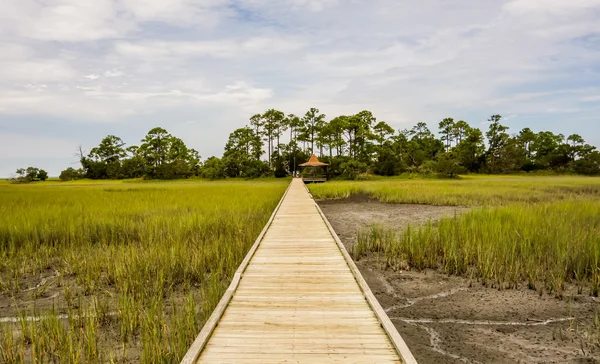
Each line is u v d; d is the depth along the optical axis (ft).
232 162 224.94
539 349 16.40
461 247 28.84
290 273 20.48
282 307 15.67
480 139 229.04
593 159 198.59
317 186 106.11
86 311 19.79
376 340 12.73
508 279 24.23
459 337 17.56
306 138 244.22
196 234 35.04
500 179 152.97
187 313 17.60
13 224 37.35
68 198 69.67
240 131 256.32
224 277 24.94
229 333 13.28
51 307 21.38
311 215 43.01
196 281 24.84
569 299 21.57
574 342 16.92
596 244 25.67
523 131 277.03
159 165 233.35
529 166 217.36
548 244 28.35
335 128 213.05
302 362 11.30
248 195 73.72
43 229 36.45
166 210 51.11
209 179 220.02
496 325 18.71
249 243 31.24
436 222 45.78
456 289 23.48
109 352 15.93
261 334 13.17
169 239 32.89
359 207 64.54
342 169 194.08
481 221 37.17
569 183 106.22
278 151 249.75
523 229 32.04
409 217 51.83
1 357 14.93
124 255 27.55
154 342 15.07
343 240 37.40
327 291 17.62
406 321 19.30
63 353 14.97
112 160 266.77
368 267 28.07
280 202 57.72
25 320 17.20
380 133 230.48
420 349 16.48
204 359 11.49
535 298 21.81
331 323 14.08
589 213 41.88
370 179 181.16
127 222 40.93
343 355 11.73
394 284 24.57
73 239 34.76
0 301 22.45
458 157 196.13
